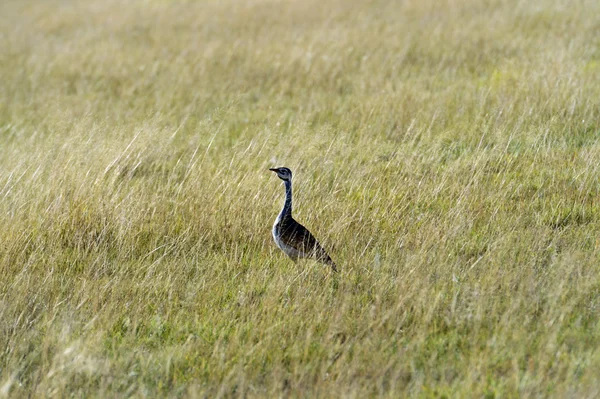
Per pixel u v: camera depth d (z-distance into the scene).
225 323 12.68
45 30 42.19
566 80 22.17
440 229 14.69
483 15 34.72
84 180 16.58
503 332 11.50
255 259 14.80
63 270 14.77
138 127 21.25
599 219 15.19
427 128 20.84
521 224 15.03
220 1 45.12
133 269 14.48
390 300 12.89
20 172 18.17
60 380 10.98
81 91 27.89
